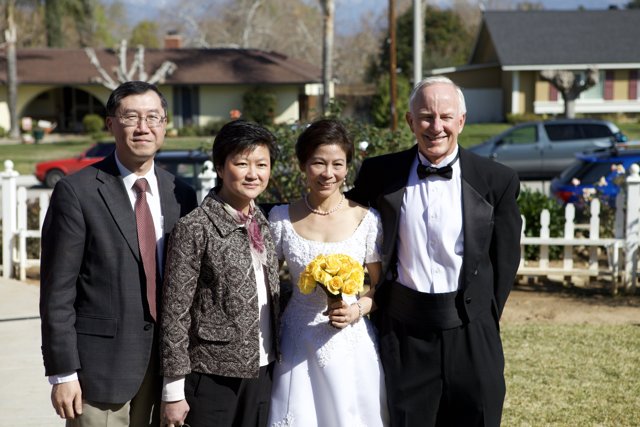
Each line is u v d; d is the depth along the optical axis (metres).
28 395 5.70
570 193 12.45
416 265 3.77
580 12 42.81
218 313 3.39
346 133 3.75
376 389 3.78
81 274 3.37
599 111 40.25
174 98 39.81
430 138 3.70
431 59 50.34
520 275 9.45
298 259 3.76
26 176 24.58
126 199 3.42
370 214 3.82
